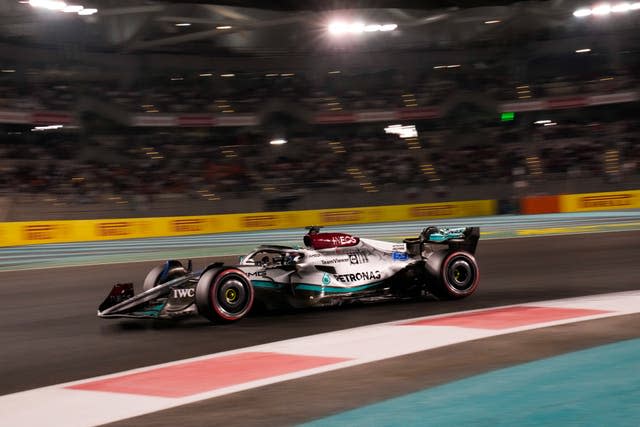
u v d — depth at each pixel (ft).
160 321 23.48
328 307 24.93
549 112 133.90
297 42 130.31
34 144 111.96
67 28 113.50
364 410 12.21
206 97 124.36
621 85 124.16
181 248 64.90
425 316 22.40
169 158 114.93
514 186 104.47
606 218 77.77
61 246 72.79
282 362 16.14
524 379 13.82
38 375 17.04
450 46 133.90
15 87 109.29
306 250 24.17
